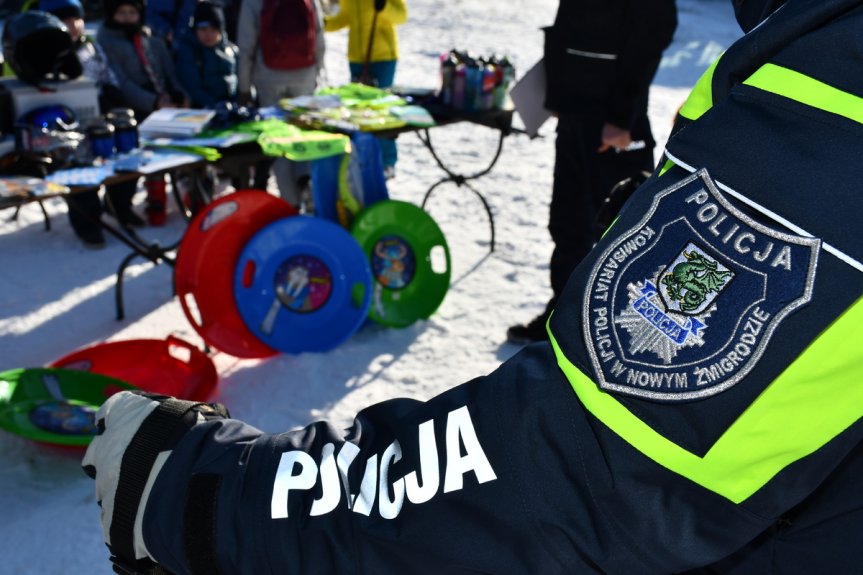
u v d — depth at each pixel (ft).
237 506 2.56
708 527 2.30
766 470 2.24
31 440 9.21
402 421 2.67
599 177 11.58
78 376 9.73
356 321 11.53
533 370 2.48
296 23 15.57
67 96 11.19
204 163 10.96
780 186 2.15
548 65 11.48
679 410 2.19
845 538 2.61
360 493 2.55
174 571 2.63
